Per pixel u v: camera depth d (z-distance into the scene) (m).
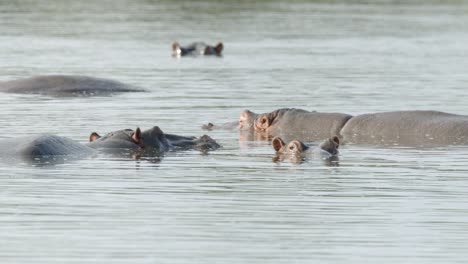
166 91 110.00
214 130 86.81
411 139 82.00
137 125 87.06
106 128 85.06
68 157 71.06
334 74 125.44
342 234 50.66
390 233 50.88
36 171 65.75
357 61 140.25
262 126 87.31
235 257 46.62
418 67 133.50
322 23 194.00
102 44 159.25
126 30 179.50
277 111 88.69
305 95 106.88
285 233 50.69
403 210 55.75
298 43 163.88
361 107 98.19
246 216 54.06
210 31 179.50
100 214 54.12
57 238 49.34
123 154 73.19
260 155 74.25
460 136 81.31
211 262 45.84
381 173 66.81
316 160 72.06
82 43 160.12
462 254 47.50
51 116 91.19
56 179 63.34
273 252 47.47
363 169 68.25
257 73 126.94
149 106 98.50
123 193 59.50
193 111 95.88
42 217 53.38
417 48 158.50
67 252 47.09
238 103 101.19
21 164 68.12
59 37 167.62
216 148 77.44
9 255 46.50
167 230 51.03
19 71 125.50
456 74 125.81
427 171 67.56
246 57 145.88
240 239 49.56
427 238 50.03
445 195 59.81
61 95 105.31
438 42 167.38
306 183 63.03
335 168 68.62
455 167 69.12
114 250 47.50
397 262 46.19
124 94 107.31
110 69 130.38
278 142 75.56
